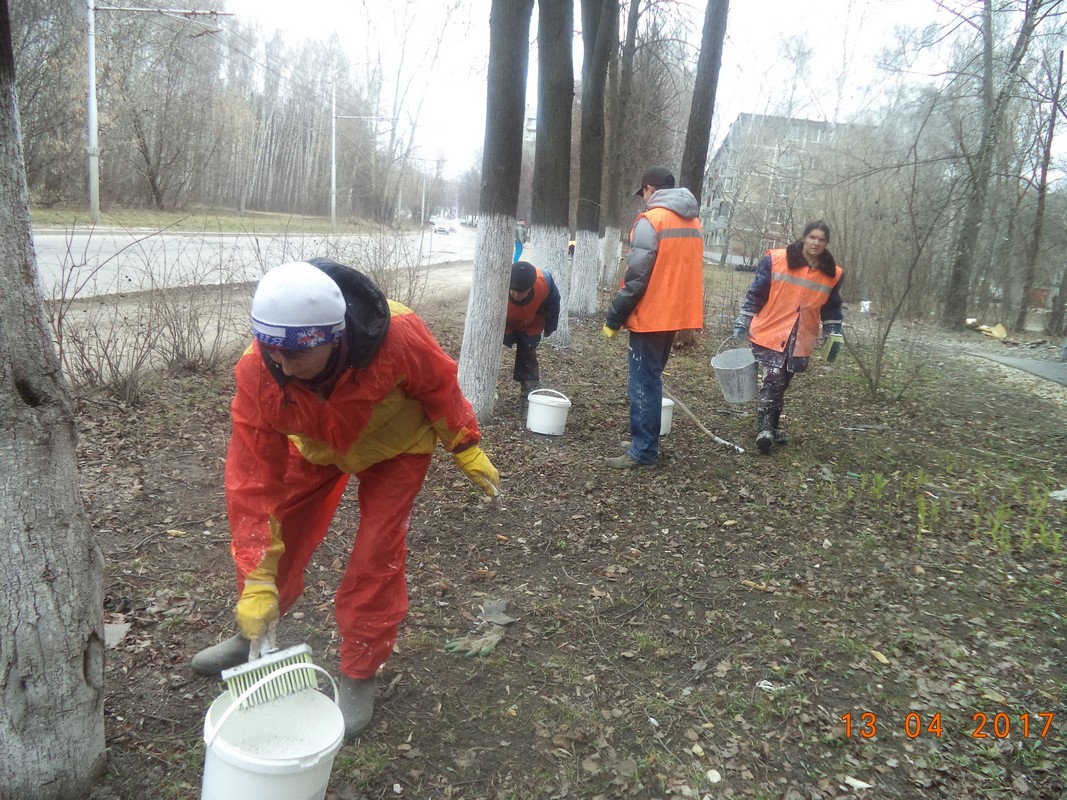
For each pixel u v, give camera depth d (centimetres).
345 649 255
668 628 341
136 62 2752
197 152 3033
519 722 271
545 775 246
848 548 438
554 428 605
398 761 246
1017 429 793
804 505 500
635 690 294
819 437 685
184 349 664
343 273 213
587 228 1341
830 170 2084
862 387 966
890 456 636
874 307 2011
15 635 191
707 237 3631
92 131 1922
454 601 349
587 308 1366
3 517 187
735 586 384
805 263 585
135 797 215
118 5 2498
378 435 243
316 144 4631
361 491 259
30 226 193
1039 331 2208
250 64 4291
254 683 194
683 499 496
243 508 224
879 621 358
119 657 278
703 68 1027
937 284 1992
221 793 185
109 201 2803
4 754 196
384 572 250
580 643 323
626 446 604
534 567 391
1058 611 377
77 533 201
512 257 598
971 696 302
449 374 242
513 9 532
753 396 606
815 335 604
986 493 556
